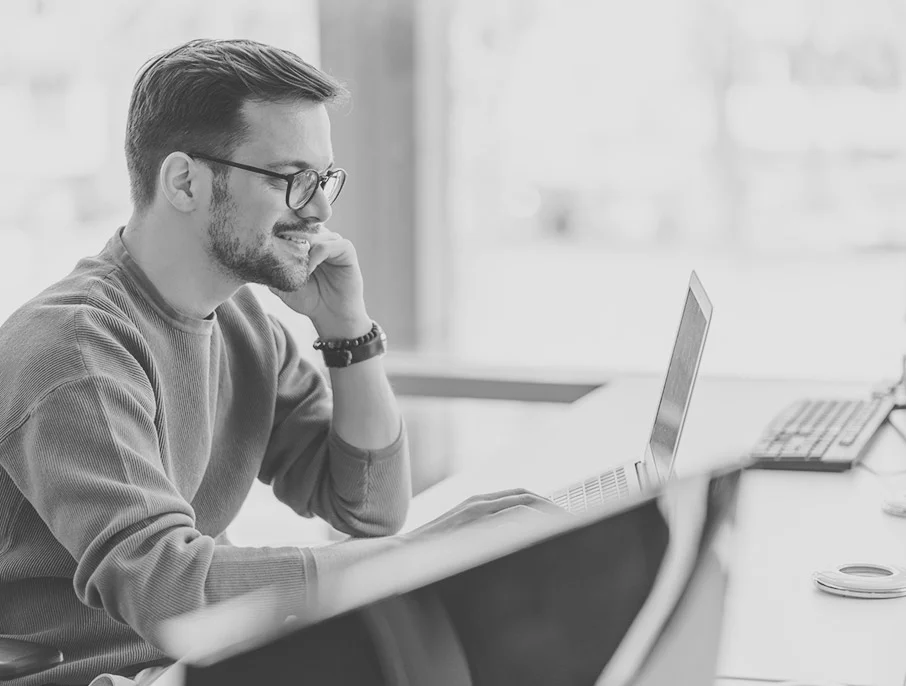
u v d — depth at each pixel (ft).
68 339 4.76
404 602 1.89
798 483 5.98
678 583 2.30
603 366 11.27
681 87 10.69
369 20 11.12
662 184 10.91
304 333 11.31
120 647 5.12
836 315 10.52
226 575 4.55
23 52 11.24
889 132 10.32
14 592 5.11
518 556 2.04
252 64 5.18
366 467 6.34
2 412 4.73
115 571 4.41
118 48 11.19
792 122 10.52
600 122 10.93
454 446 11.57
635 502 2.24
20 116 11.28
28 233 11.36
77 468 4.55
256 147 5.16
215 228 5.22
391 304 11.52
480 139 11.19
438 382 11.16
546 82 10.97
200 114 5.12
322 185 5.42
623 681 2.21
